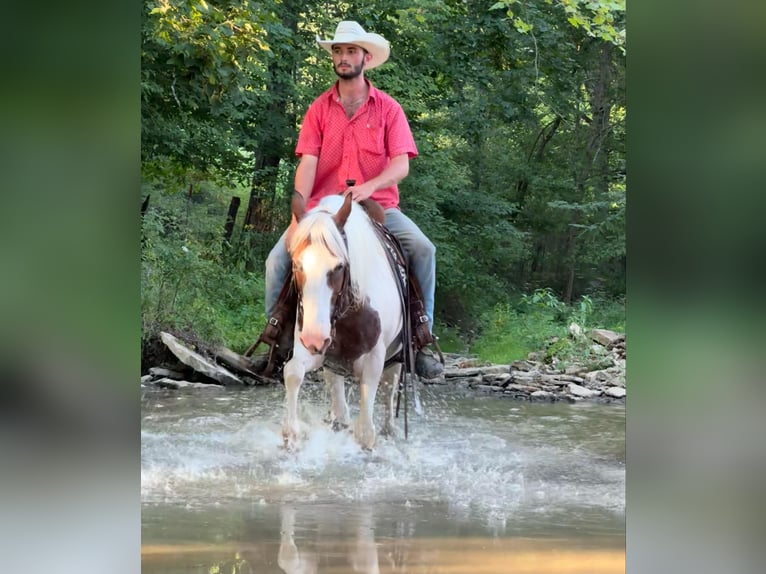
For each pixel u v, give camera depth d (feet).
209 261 38.06
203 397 26.86
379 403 24.53
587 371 32.99
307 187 19.45
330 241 15.94
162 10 34.88
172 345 30.89
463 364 35.47
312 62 45.83
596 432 21.27
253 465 16.93
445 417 23.40
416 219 47.26
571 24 45.39
